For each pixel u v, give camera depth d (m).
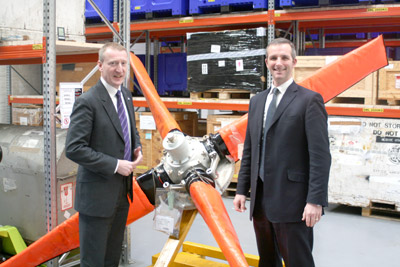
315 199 2.39
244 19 5.93
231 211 5.55
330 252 4.24
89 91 2.59
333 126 5.39
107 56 2.56
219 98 6.02
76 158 2.48
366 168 5.26
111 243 2.83
